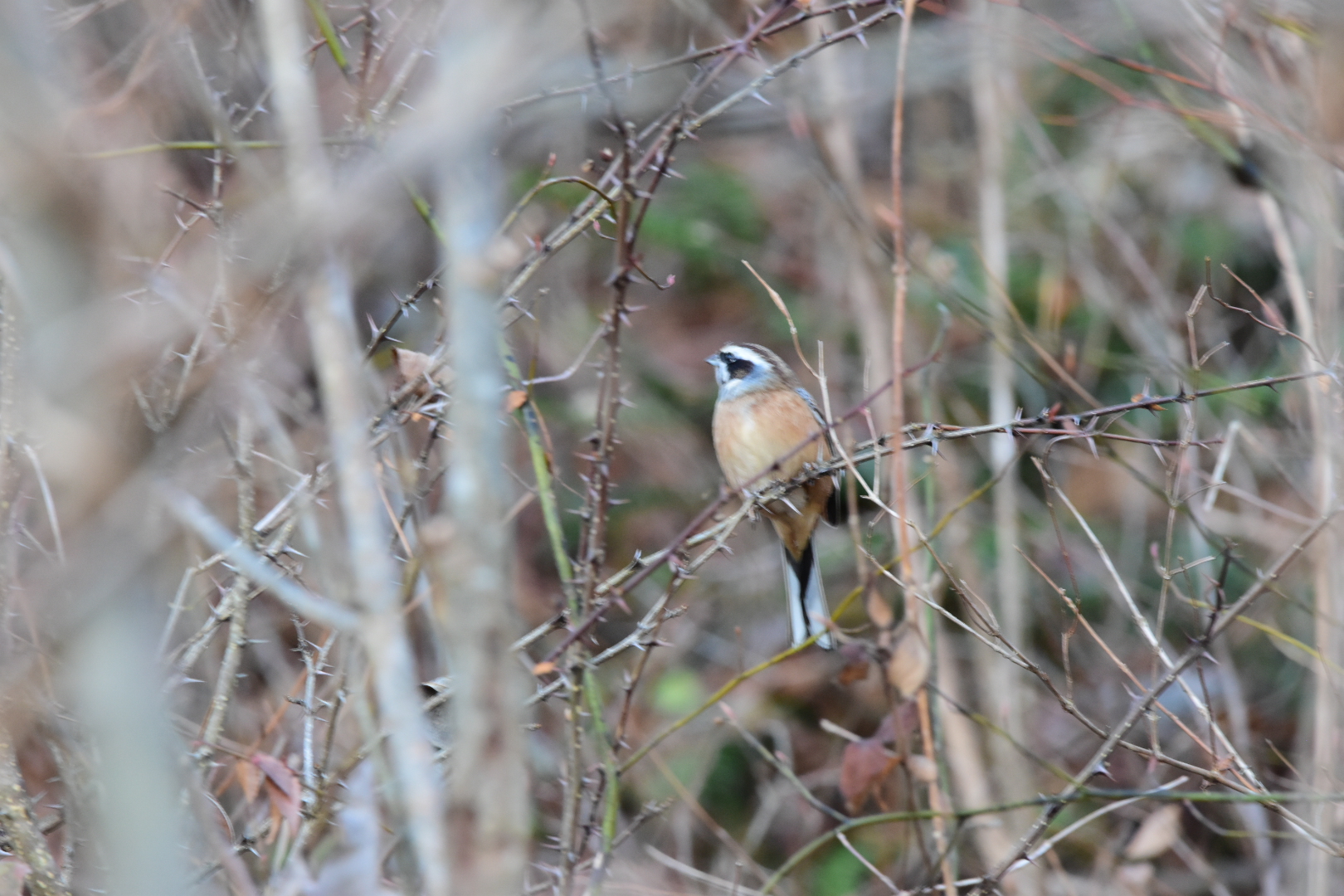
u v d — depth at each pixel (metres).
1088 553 15.29
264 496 10.19
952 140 18.62
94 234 4.76
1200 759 13.39
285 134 5.09
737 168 18.11
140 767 4.70
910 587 8.52
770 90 14.21
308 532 7.67
